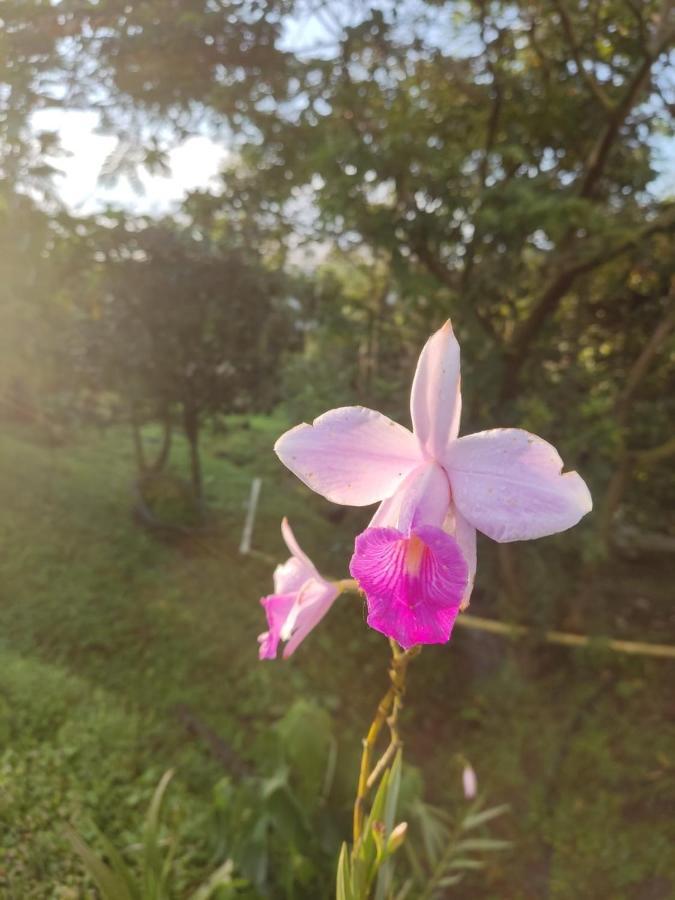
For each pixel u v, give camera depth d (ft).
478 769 2.07
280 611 0.70
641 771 2.06
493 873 1.74
